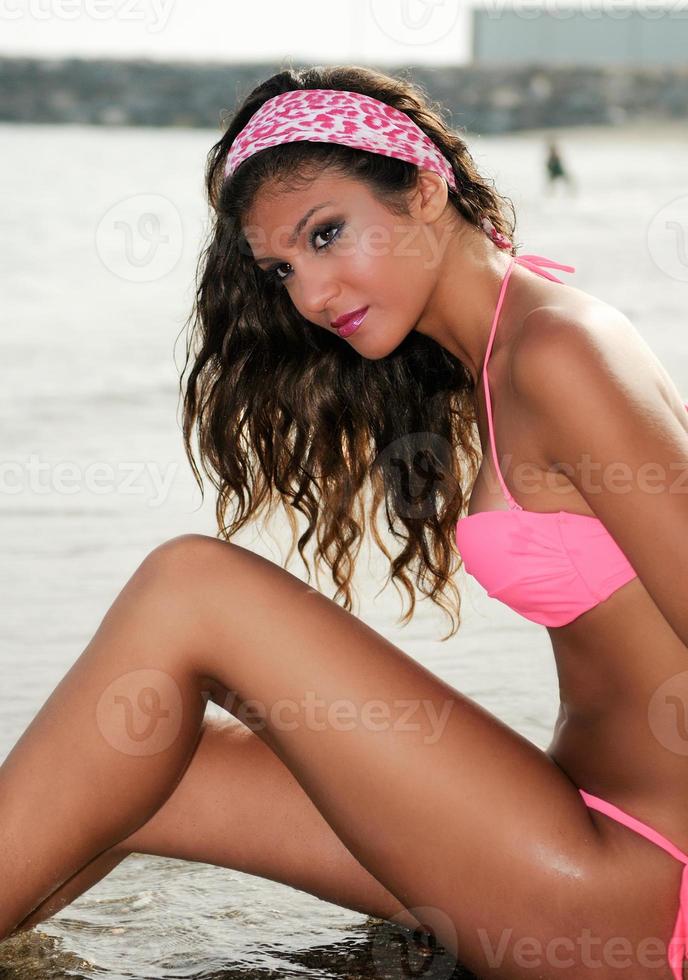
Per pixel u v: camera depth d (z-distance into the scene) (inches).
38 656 233.6
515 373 133.0
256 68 3838.6
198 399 182.4
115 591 271.0
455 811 129.1
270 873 146.4
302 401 176.6
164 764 135.1
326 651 131.6
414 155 147.4
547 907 129.0
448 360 173.0
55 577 277.7
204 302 176.9
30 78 3745.1
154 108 3784.5
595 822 133.0
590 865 128.6
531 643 247.8
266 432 179.8
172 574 133.8
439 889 132.1
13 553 292.7
